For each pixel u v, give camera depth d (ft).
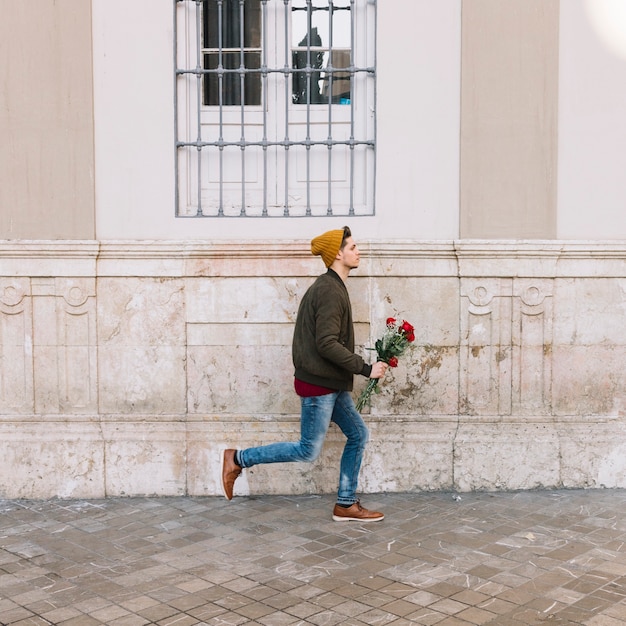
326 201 18.15
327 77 18.21
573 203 17.61
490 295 17.61
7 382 17.62
